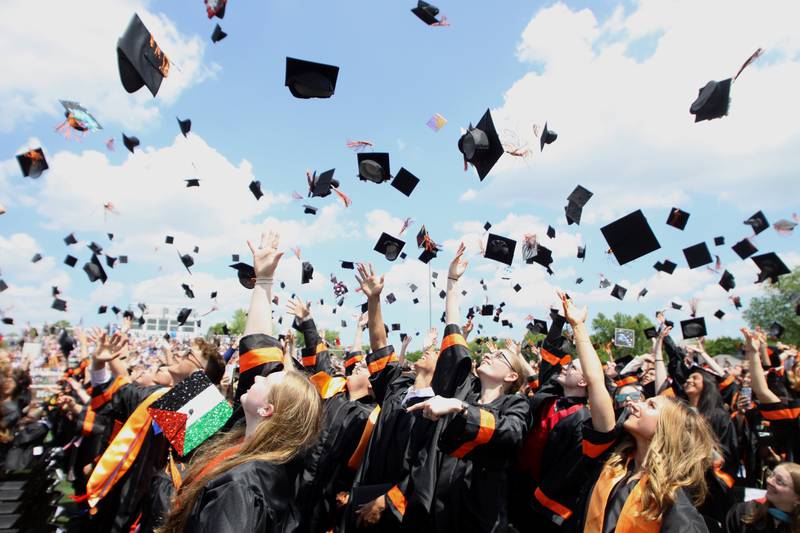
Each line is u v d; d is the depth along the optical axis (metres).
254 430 1.98
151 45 2.80
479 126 3.69
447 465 3.29
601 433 2.56
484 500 3.12
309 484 3.62
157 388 3.81
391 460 3.72
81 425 5.84
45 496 4.45
